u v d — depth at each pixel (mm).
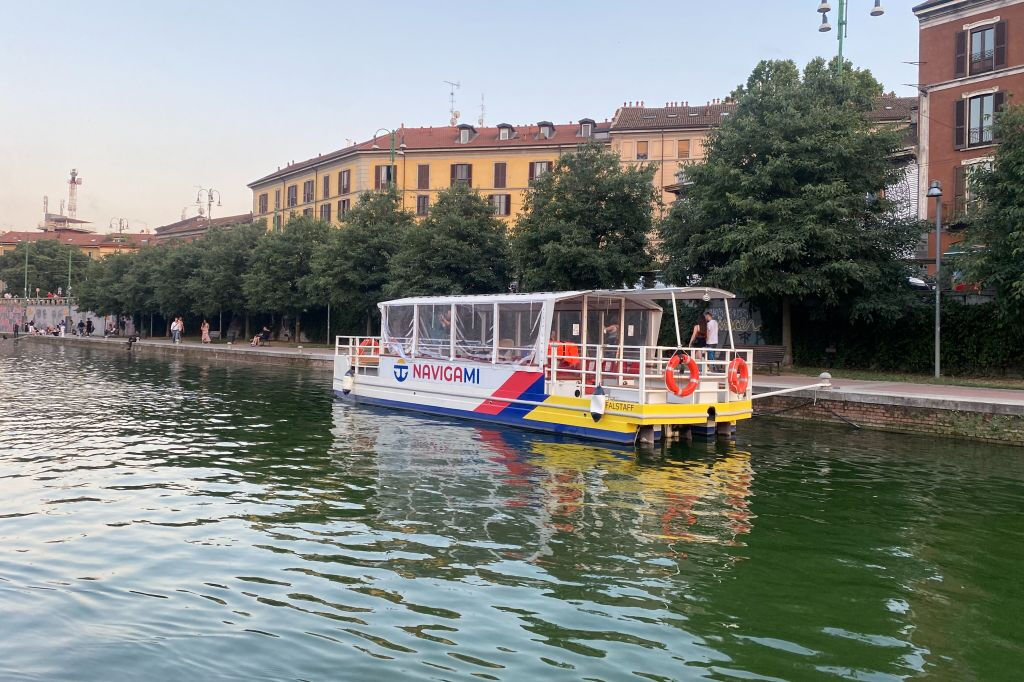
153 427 17000
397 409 20375
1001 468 13023
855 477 12242
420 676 5387
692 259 24828
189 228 101625
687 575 7586
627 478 11930
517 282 36000
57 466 12508
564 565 7789
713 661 5719
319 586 7090
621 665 5613
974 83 31516
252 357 42281
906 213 33000
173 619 6332
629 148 56062
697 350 15555
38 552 8000
